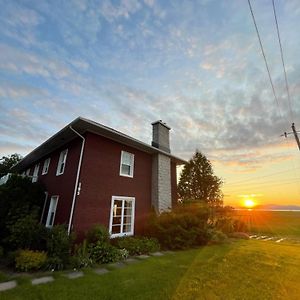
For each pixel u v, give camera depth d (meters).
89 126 9.41
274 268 6.54
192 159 23.00
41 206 10.85
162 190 12.71
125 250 8.13
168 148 14.52
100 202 9.56
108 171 10.36
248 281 5.22
